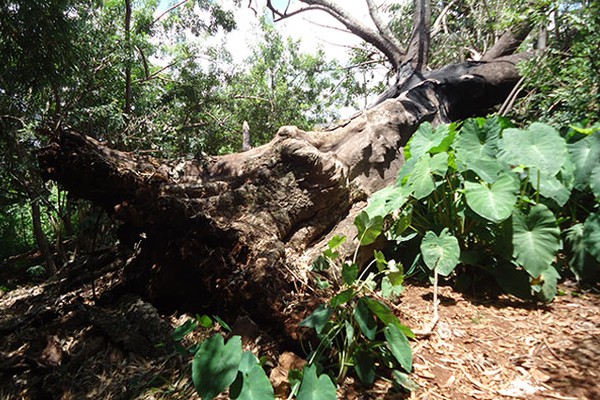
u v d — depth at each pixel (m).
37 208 6.64
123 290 3.57
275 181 3.49
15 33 5.09
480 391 2.17
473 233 3.44
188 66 10.82
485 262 3.44
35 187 6.27
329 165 3.56
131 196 3.11
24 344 2.94
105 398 2.25
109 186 3.12
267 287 2.51
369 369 2.22
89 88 6.90
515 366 2.38
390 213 3.80
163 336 2.74
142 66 11.03
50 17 5.14
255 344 2.40
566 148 3.23
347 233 3.51
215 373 1.66
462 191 3.29
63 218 6.99
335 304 2.21
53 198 7.64
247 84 13.91
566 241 3.51
